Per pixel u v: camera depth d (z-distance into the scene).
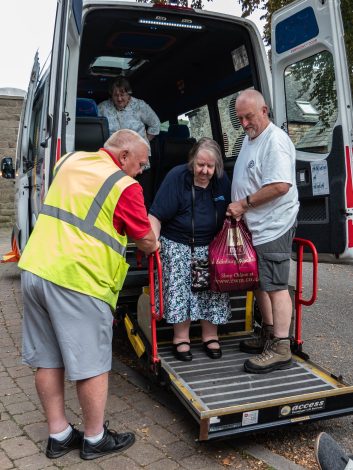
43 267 2.69
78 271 2.68
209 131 5.97
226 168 5.46
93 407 2.82
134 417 3.38
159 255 3.60
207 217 3.62
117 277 2.84
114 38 5.18
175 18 4.35
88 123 4.24
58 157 3.72
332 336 5.08
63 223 2.75
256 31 4.50
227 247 3.40
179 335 3.67
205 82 5.79
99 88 6.79
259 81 4.57
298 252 3.75
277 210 3.33
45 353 2.83
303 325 5.44
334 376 3.33
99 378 2.80
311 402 3.05
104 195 2.76
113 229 2.80
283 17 4.18
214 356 3.66
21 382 3.93
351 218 3.71
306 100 4.08
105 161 2.90
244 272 3.37
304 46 3.98
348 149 3.70
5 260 7.18
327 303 6.29
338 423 3.42
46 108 4.37
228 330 4.18
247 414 2.89
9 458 2.91
